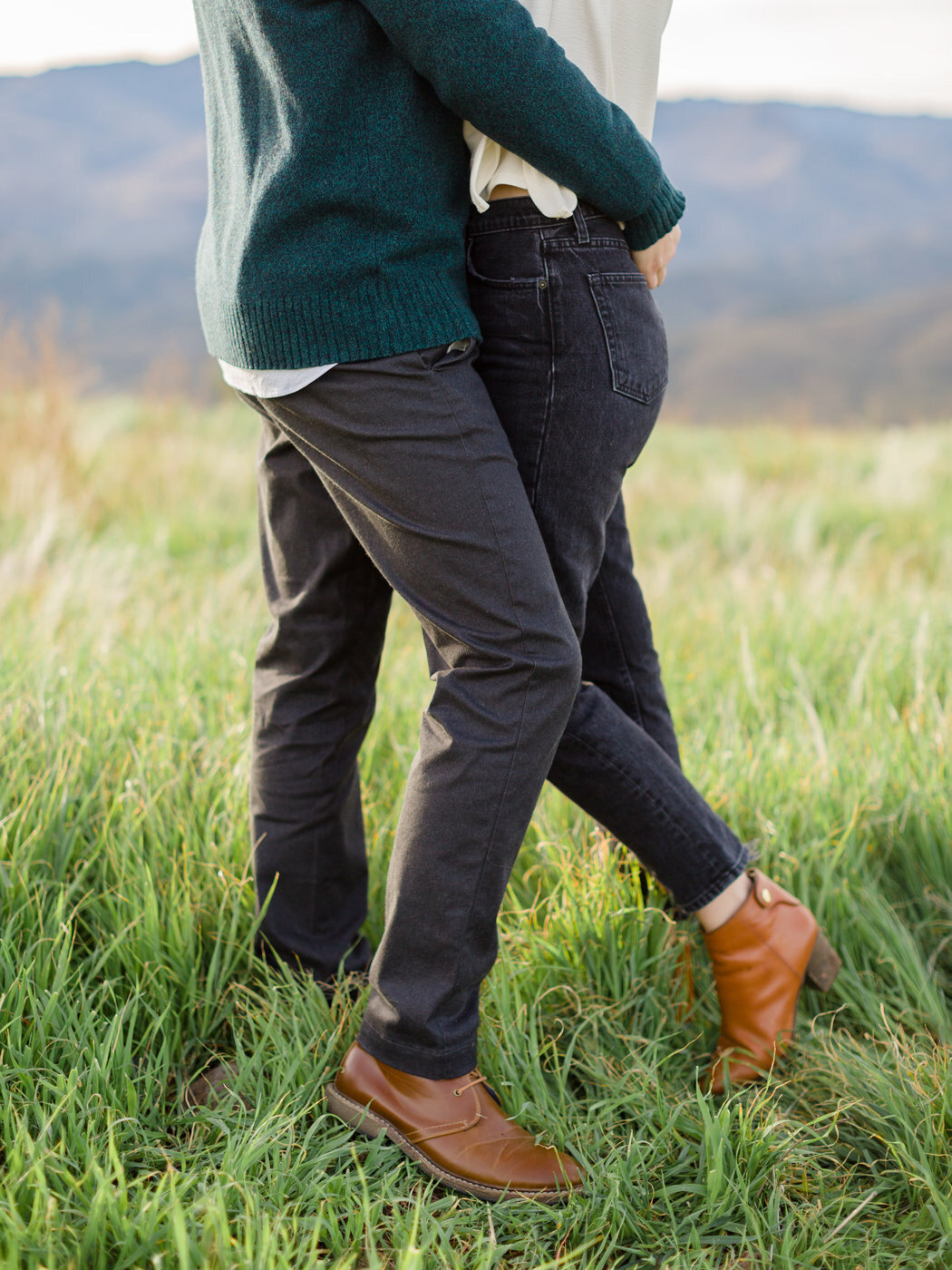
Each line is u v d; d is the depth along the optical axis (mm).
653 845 1399
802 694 2227
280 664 1472
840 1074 1343
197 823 1665
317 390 1144
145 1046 1349
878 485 5453
